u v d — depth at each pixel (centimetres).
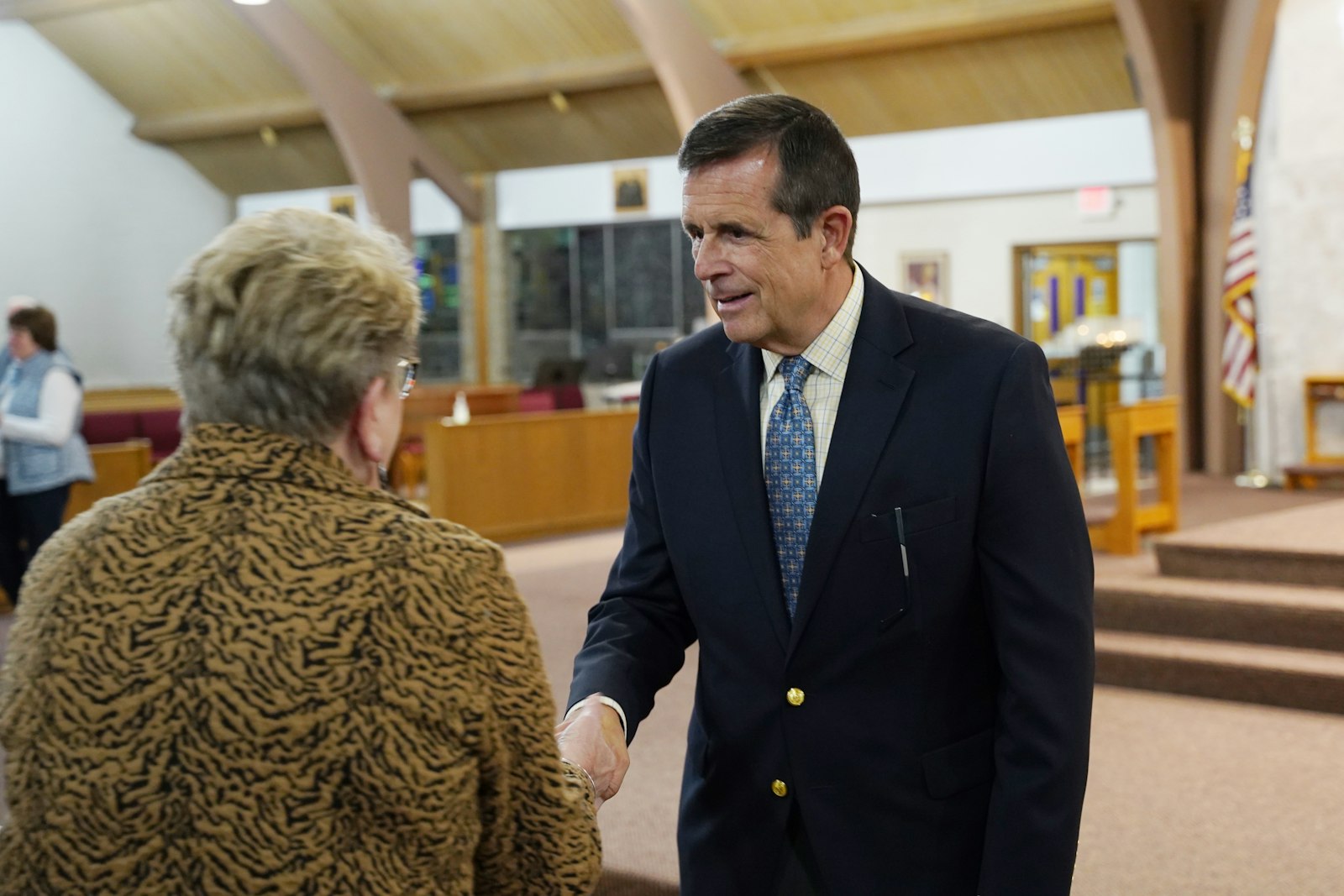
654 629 160
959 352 146
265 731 92
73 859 94
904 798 143
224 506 99
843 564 143
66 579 98
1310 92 824
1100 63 994
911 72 1057
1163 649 457
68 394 550
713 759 153
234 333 101
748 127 137
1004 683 143
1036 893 133
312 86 1180
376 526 100
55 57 1357
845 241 144
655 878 286
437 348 1516
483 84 1202
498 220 1438
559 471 878
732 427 153
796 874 149
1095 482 934
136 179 1441
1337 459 830
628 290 1423
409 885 96
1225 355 886
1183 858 298
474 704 98
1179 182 913
